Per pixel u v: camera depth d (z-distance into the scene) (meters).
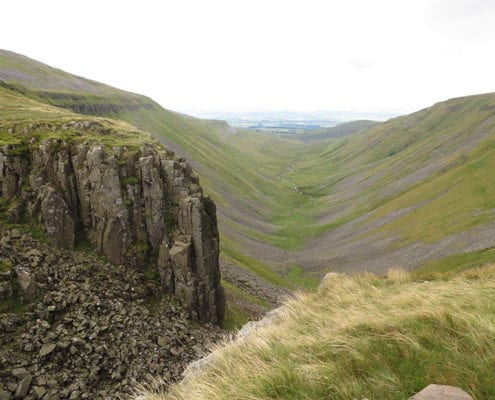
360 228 136.62
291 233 150.12
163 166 42.94
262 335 13.95
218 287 44.09
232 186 195.25
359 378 8.13
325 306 16.75
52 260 32.59
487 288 15.28
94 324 28.55
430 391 6.52
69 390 22.84
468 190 111.12
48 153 38.31
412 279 21.17
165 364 29.19
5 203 35.19
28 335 24.55
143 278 38.22
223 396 9.12
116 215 38.47
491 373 7.21
